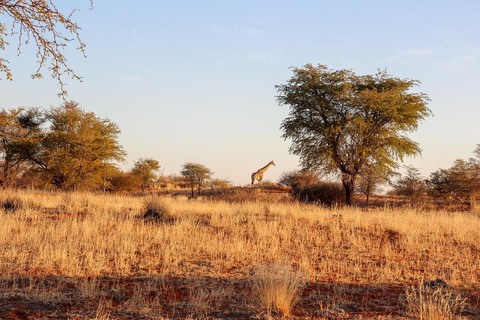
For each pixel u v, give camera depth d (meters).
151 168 48.62
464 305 6.22
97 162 34.97
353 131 28.16
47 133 34.97
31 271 7.68
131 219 14.09
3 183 32.81
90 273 7.71
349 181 28.89
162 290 6.80
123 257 8.91
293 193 29.61
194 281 7.39
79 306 5.83
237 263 8.91
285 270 6.64
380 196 37.91
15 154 34.06
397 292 7.03
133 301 6.03
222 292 6.64
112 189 47.31
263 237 11.90
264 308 5.80
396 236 12.94
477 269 8.98
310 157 29.64
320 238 12.13
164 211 15.26
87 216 14.08
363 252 10.64
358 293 6.96
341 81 30.31
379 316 5.62
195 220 14.59
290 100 29.77
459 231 13.52
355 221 15.05
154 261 8.88
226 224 13.95
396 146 29.20
